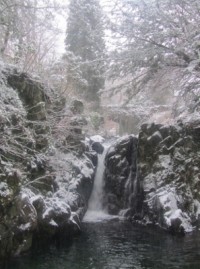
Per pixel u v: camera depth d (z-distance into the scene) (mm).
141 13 16922
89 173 18328
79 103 19094
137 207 17281
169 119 19078
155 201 15562
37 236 11742
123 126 30344
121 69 18188
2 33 13094
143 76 18219
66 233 13055
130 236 13484
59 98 16297
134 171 18484
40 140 13469
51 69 19844
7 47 15711
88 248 11789
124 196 18500
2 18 11664
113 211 18500
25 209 10672
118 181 18844
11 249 10273
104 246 12039
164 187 15961
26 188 12023
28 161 12562
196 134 16500
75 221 13961
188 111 17281
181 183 15867
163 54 17078
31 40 16609
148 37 17031
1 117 10367
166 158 16656
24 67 14031
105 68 18672
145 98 19094
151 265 10117
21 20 12680
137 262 10398
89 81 29656
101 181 20000
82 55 29500
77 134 17781
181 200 15398
